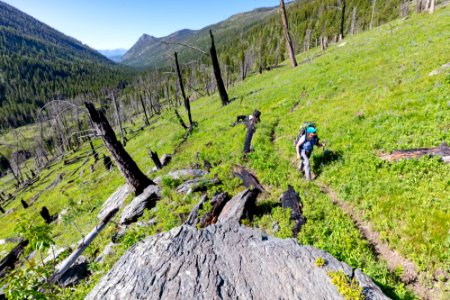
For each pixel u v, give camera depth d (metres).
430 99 6.53
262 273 2.78
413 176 4.62
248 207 5.30
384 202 4.33
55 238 9.12
